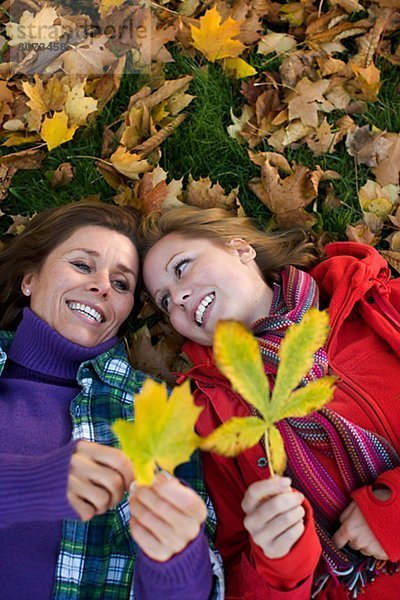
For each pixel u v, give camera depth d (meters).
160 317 1.90
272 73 2.03
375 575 1.47
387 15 2.04
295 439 1.48
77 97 1.87
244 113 2.00
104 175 1.93
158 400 0.80
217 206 1.94
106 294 1.61
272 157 1.95
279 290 1.68
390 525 1.38
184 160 1.97
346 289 1.66
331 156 1.99
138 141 1.95
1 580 1.35
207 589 1.25
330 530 1.48
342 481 1.48
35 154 1.92
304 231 1.88
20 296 1.76
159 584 1.18
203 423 1.54
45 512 1.16
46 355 1.57
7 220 1.93
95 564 1.41
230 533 1.50
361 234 1.92
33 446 1.44
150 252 1.72
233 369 0.85
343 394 1.54
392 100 2.03
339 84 2.03
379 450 1.47
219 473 1.53
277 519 1.20
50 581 1.37
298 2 2.06
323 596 1.50
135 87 1.98
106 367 1.60
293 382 0.91
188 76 1.98
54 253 1.67
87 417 1.52
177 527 1.12
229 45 1.95
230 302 1.61
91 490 1.15
